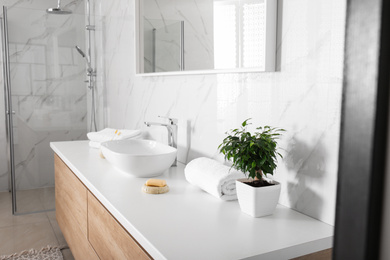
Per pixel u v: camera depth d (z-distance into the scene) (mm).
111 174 1882
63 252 2643
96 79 3539
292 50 1323
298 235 1146
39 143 3398
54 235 2932
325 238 1129
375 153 318
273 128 1366
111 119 3393
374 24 314
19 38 3225
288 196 1389
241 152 1286
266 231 1176
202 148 1953
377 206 322
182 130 2146
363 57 324
